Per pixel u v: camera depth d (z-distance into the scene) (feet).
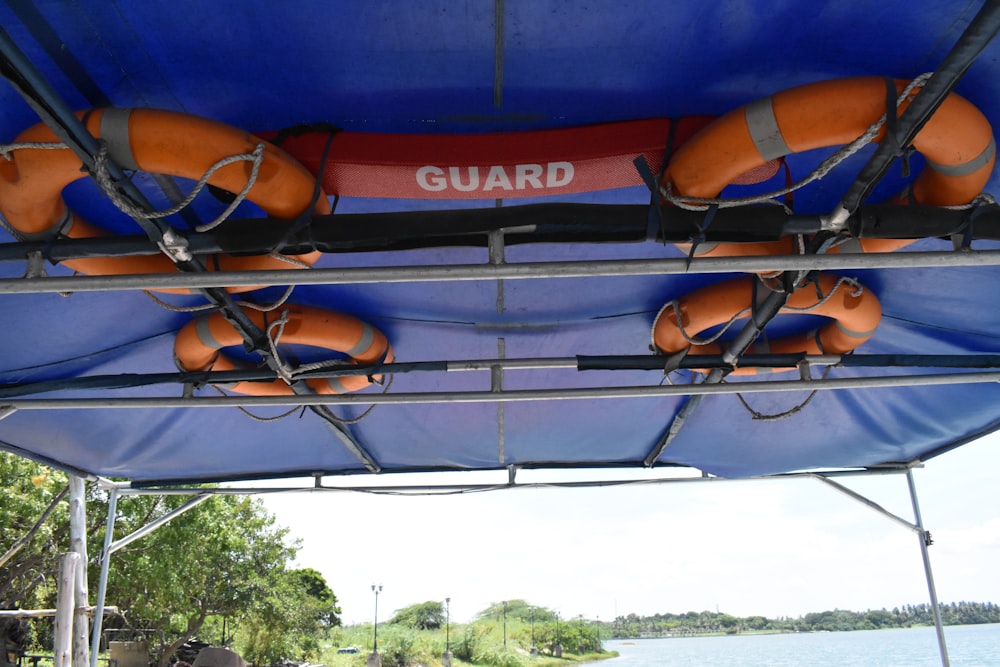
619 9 8.38
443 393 14.24
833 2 8.34
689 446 22.07
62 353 15.44
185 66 9.18
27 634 57.00
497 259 10.19
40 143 8.93
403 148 9.99
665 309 14.67
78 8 8.15
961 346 16.14
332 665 139.64
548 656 220.23
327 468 23.61
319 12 8.39
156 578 59.11
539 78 9.49
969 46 7.29
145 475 22.88
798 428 20.57
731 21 8.61
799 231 10.03
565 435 21.38
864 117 8.67
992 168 10.01
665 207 10.07
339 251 10.46
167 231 9.71
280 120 10.23
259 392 17.28
